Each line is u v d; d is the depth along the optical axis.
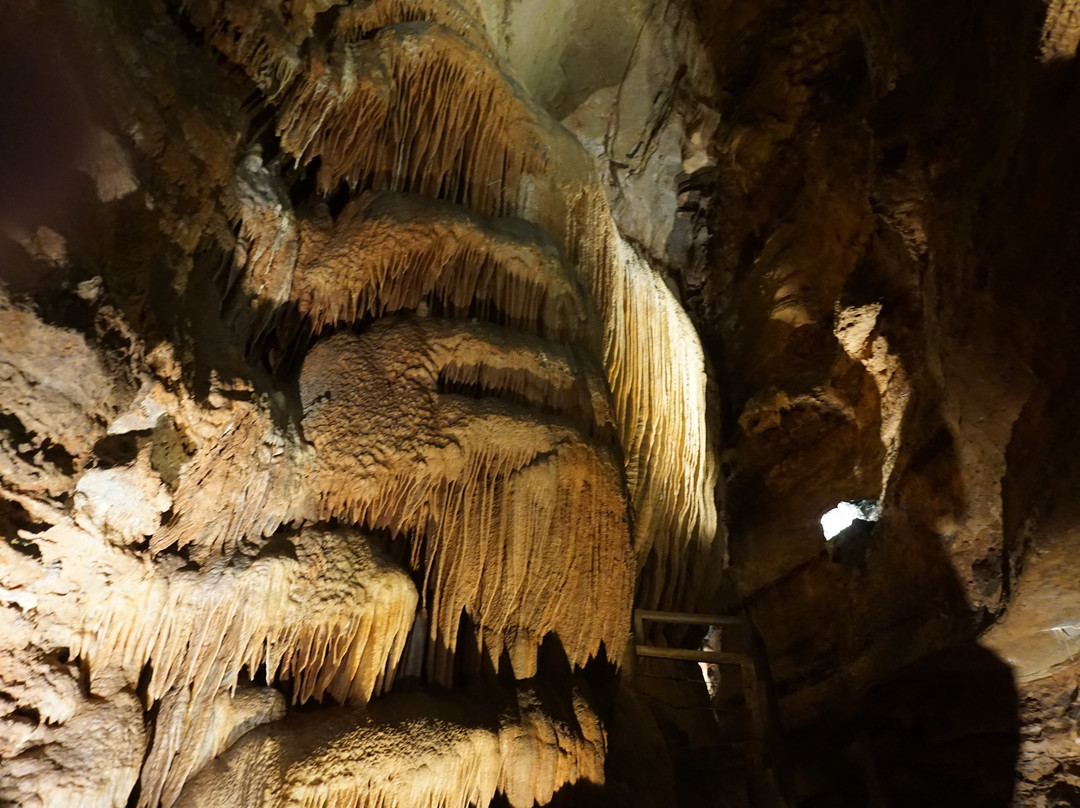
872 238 7.07
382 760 4.00
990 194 4.93
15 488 2.94
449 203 5.76
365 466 4.60
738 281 9.39
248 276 4.67
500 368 5.44
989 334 4.98
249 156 4.73
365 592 4.30
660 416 8.20
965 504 5.55
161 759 3.64
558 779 5.01
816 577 7.34
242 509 4.05
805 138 8.33
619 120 9.89
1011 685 5.28
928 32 5.71
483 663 5.05
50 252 2.97
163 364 3.43
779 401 8.21
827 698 6.79
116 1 3.78
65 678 3.28
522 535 5.27
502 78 6.50
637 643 6.94
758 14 9.04
